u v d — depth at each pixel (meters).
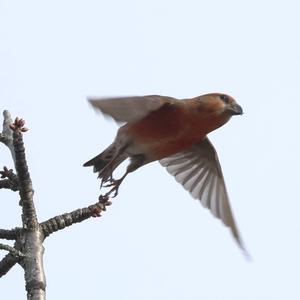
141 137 11.52
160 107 10.57
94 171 11.94
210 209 12.94
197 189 13.17
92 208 9.09
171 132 11.45
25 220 8.73
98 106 8.58
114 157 11.68
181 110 11.26
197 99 11.46
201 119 11.41
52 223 8.89
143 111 9.11
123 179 11.69
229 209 12.71
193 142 11.80
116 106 8.81
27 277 8.34
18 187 9.45
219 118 11.54
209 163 13.16
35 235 8.68
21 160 8.46
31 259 8.46
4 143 9.99
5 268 8.55
